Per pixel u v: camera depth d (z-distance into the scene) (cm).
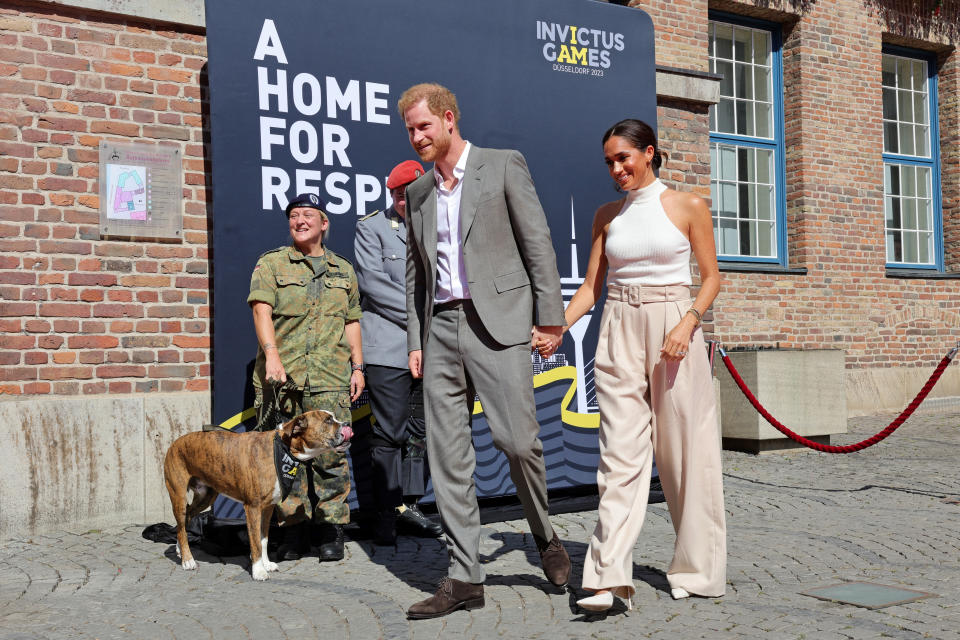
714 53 1073
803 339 1066
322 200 533
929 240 1237
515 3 602
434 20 573
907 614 322
